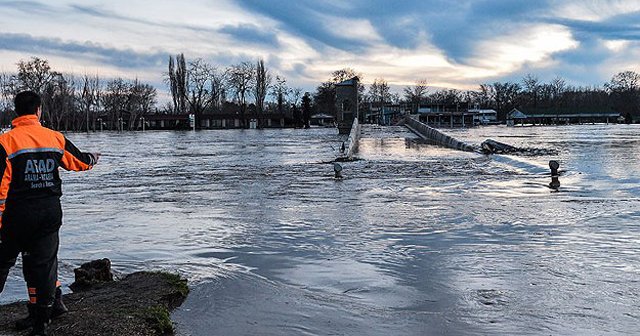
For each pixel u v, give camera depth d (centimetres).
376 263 820
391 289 688
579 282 690
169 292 662
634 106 16462
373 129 6738
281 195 1664
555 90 18362
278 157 3525
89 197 1720
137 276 738
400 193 1656
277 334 546
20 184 516
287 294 677
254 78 14262
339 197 1591
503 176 2117
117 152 4466
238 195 1692
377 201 1488
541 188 1695
